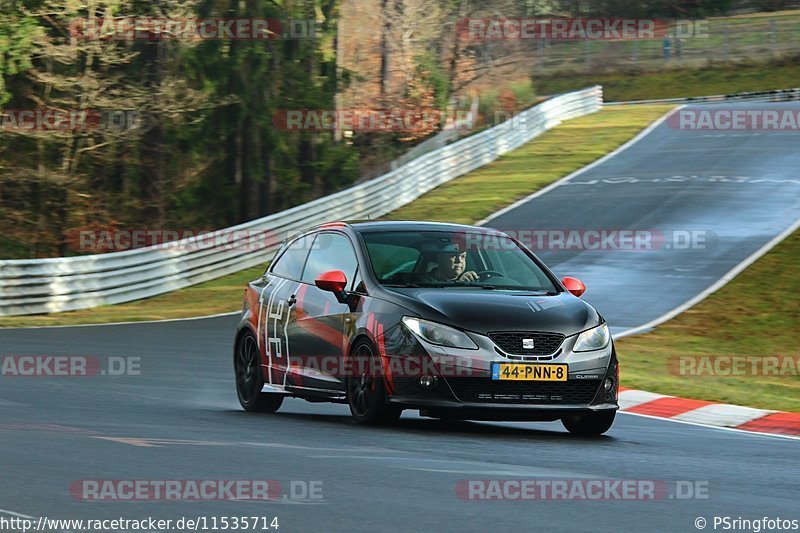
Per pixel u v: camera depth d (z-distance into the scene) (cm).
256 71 14762
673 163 14238
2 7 12425
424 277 3512
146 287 9156
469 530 1997
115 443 2848
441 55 19625
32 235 14025
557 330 3309
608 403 3362
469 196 12656
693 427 3791
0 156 13725
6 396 3984
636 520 2131
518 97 19988
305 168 16150
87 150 13688
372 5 18675
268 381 3834
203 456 2677
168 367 5241
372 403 3344
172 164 15425
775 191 12081
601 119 18388
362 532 1961
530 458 2841
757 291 8200
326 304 3581
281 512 2095
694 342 6838
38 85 13775
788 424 3947
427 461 2706
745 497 2420
